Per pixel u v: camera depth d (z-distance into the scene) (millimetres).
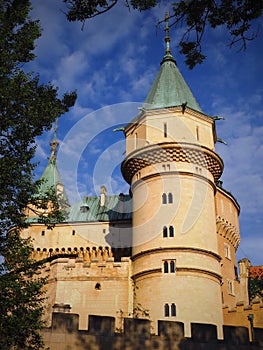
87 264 36719
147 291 32594
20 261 19625
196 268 32469
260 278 48844
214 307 32125
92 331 22953
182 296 31422
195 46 19203
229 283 46156
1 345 17797
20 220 20531
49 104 22656
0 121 20922
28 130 21531
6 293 18250
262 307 34750
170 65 42438
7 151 21219
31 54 23203
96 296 35469
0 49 22266
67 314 22922
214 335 24625
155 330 30750
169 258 32844
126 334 23391
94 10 18047
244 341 24953
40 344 19922
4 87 21031
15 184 20562
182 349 23797
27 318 18188
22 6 23531
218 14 17953
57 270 37219
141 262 34125
